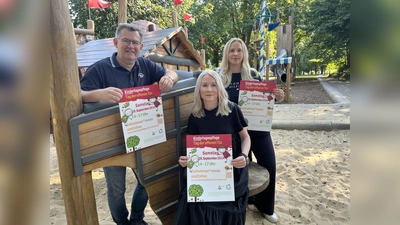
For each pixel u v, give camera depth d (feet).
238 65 8.23
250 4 76.07
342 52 56.59
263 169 7.84
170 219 6.81
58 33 5.01
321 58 68.39
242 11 77.97
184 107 6.93
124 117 5.71
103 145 5.66
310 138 17.95
